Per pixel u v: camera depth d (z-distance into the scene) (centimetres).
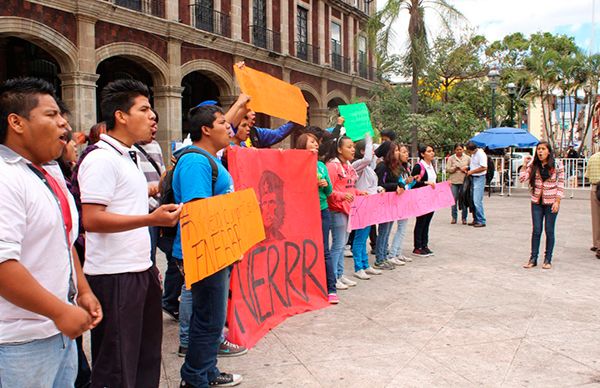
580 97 4191
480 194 1158
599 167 831
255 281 471
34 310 188
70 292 221
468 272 713
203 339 340
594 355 417
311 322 501
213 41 2003
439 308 545
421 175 843
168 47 1811
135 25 1661
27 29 1353
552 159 720
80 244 349
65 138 215
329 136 629
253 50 2231
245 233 376
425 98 2334
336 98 3055
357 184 712
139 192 283
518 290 617
